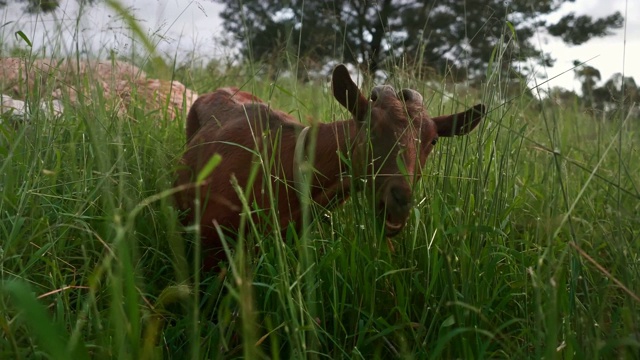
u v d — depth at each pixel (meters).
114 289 0.68
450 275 0.97
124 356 0.67
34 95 1.42
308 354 0.96
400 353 0.99
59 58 1.56
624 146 1.86
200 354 0.92
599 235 1.26
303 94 2.23
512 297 1.13
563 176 1.43
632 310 0.89
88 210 1.23
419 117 1.15
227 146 1.27
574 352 0.91
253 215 1.21
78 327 0.71
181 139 1.74
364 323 1.08
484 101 1.27
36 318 0.52
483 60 4.54
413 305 1.10
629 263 1.08
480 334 1.01
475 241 1.11
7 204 1.17
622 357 0.83
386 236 1.11
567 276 1.09
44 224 1.12
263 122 1.28
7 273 1.02
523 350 1.00
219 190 1.23
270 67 2.01
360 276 1.11
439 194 1.20
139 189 1.22
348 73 1.16
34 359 0.84
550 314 0.80
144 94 1.90
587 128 2.00
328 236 1.29
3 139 1.39
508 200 1.45
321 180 1.21
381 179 1.10
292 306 0.85
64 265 1.14
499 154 1.54
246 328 0.74
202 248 1.26
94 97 1.18
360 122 1.17
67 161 1.35
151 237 1.23
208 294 1.06
